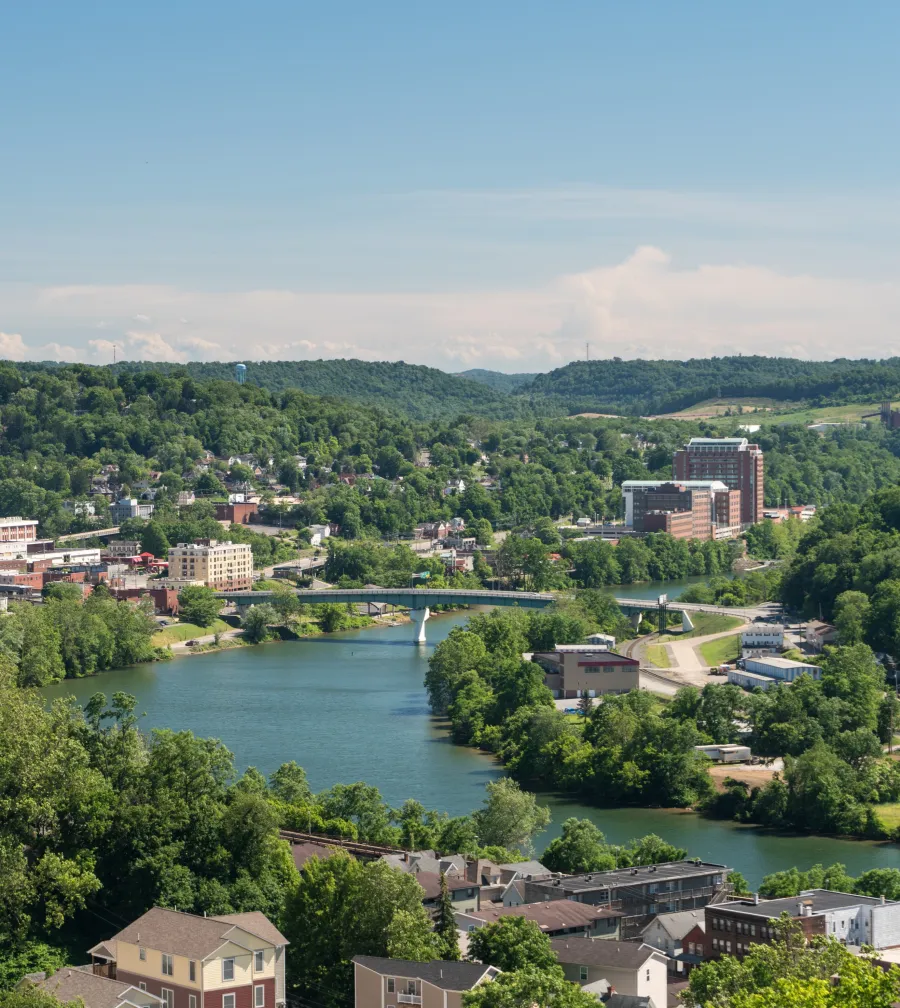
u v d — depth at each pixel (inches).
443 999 7800.2
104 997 7785.4
